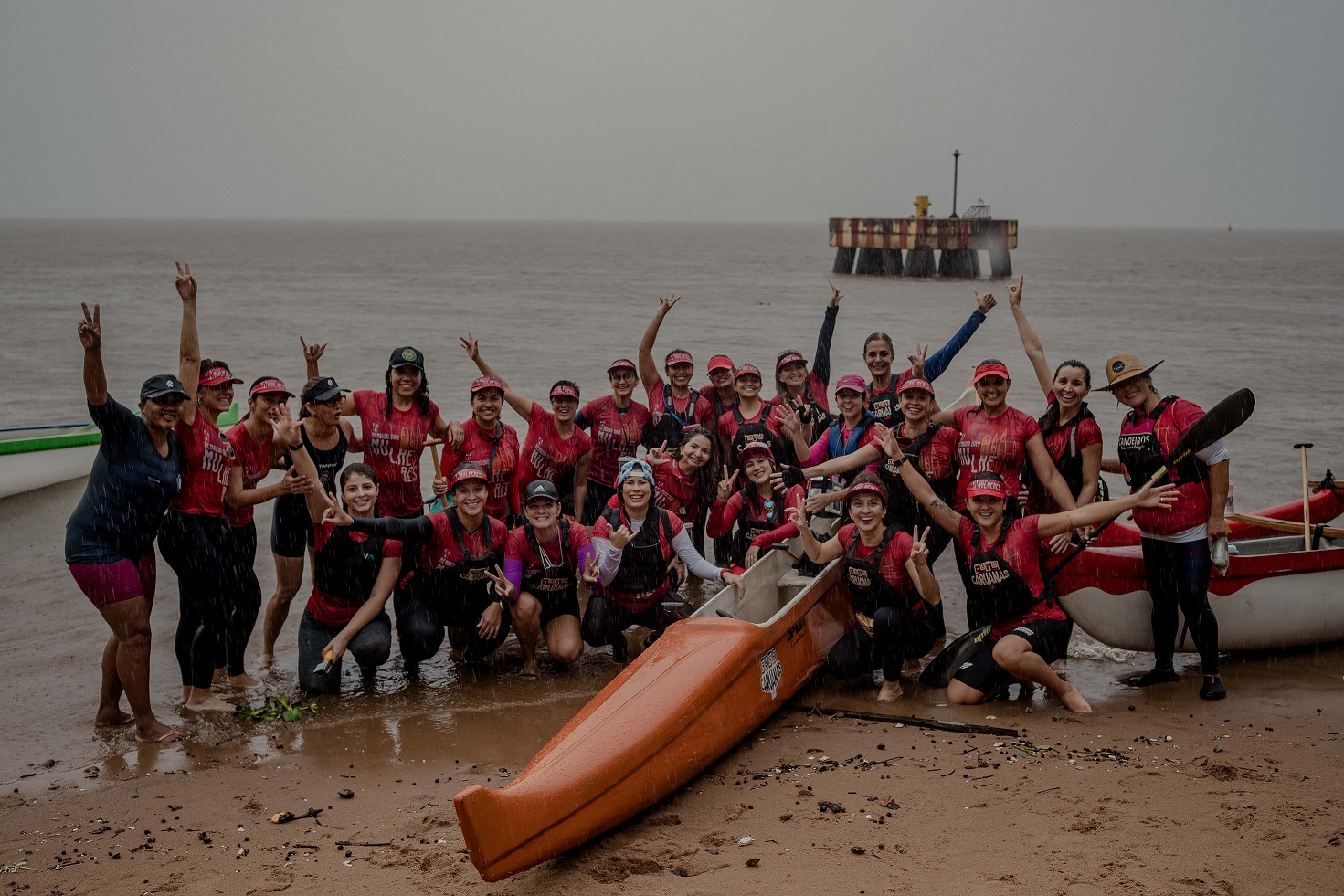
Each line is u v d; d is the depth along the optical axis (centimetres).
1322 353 2680
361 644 666
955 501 725
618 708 517
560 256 10619
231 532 653
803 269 7931
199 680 641
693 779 538
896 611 645
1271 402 1883
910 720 611
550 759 476
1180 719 612
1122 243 18550
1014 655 620
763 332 3216
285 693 673
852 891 425
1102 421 1617
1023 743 576
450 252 11431
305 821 500
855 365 2423
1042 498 734
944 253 6625
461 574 689
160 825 499
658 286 5738
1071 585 681
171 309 3981
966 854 453
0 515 1128
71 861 463
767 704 603
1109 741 578
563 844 452
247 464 696
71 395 1991
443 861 457
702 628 597
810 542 678
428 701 661
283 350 2691
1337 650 745
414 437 745
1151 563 661
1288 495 1194
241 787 539
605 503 921
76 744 595
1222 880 427
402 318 3650
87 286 5400
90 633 779
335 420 700
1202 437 616
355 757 575
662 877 444
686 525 880
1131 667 716
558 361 2464
